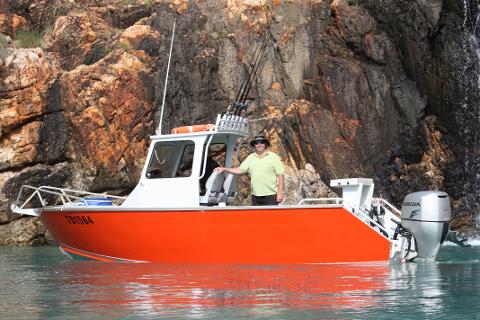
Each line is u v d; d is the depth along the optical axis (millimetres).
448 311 9711
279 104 36531
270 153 17438
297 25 37188
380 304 10297
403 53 35219
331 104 35500
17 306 10516
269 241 16359
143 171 18281
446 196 16453
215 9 37812
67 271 16016
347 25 36062
